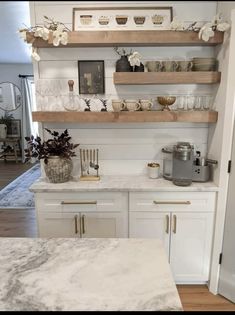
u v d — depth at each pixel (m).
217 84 2.09
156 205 2.10
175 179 2.13
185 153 2.10
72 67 2.26
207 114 2.08
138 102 2.10
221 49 2.01
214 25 1.93
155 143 2.40
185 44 2.12
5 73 6.75
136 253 1.12
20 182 5.06
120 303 0.84
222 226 2.08
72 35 1.98
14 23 3.25
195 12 2.15
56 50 2.24
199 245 2.16
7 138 6.58
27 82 6.61
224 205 2.05
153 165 2.31
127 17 2.12
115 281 0.94
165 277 0.96
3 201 4.13
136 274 0.98
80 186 2.11
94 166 2.36
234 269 2.04
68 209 2.12
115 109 2.10
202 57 2.20
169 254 2.18
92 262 1.06
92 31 1.99
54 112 2.10
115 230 2.16
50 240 1.24
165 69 2.10
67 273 0.99
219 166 2.04
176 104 2.27
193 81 2.05
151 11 2.14
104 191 2.08
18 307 0.83
